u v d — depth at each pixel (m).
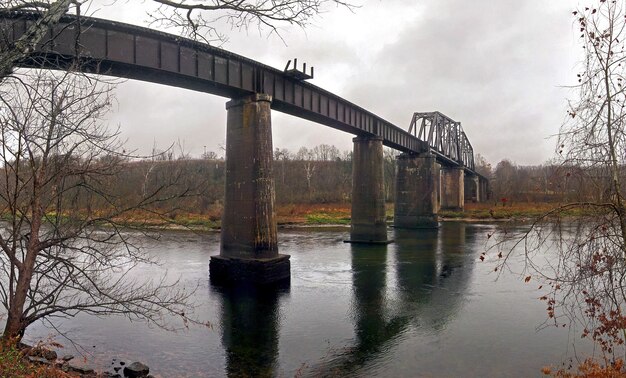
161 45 23.30
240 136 27.53
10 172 9.70
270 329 17.70
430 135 69.75
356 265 33.31
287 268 27.92
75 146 9.30
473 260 35.34
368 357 14.67
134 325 17.75
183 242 44.97
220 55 25.94
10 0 8.98
